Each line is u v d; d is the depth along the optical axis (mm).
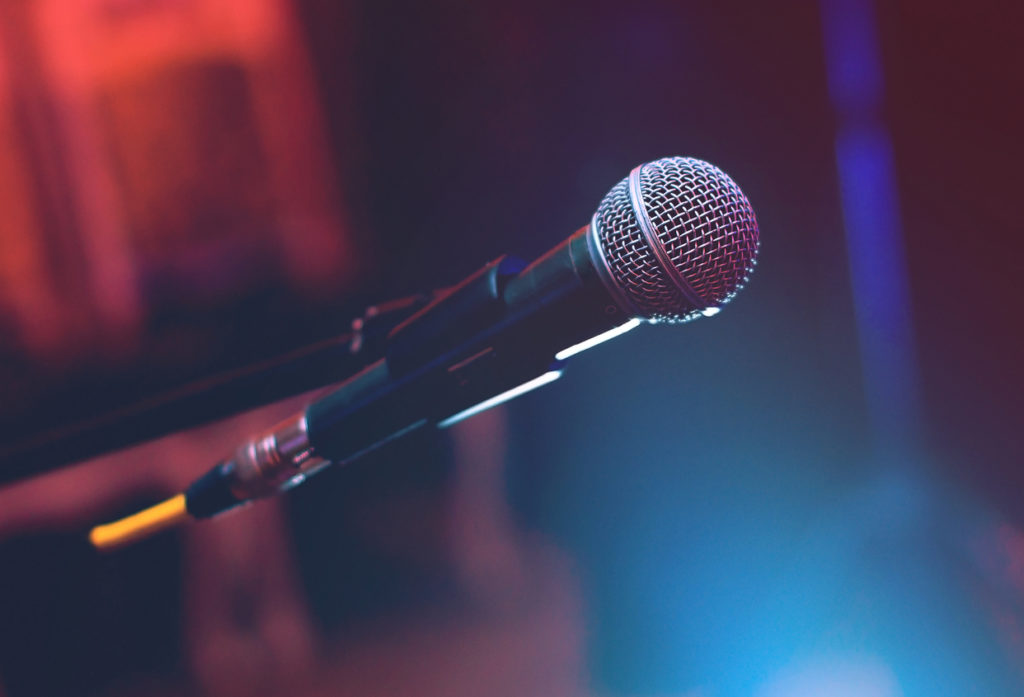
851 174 1415
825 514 1594
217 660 1699
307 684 1602
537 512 1980
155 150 2139
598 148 2193
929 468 1443
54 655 1690
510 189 2244
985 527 1351
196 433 1389
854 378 1533
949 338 1413
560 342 539
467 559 1886
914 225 1400
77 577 1716
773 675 1390
